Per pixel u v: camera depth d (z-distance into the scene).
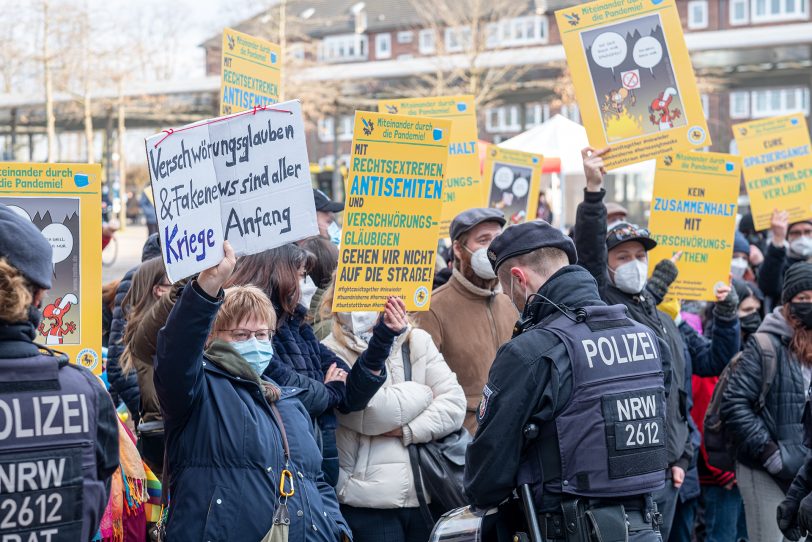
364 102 42.81
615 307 3.40
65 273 3.84
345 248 4.07
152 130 60.78
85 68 41.25
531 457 3.22
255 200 3.27
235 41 5.32
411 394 4.37
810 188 6.99
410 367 4.54
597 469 3.15
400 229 4.17
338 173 37.41
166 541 3.22
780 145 7.04
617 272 4.92
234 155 3.24
